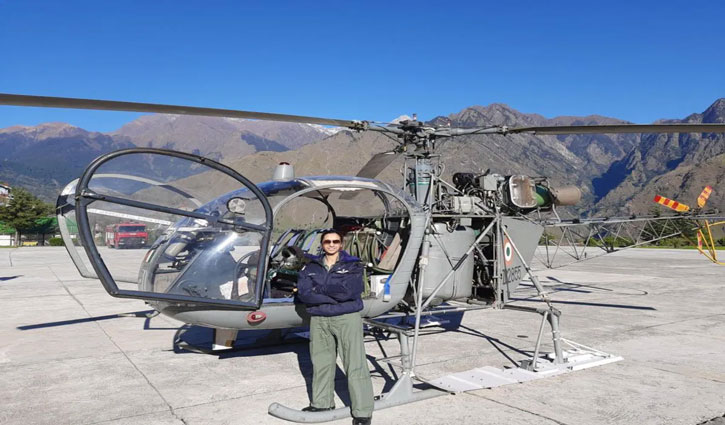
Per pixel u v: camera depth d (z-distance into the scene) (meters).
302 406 3.89
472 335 6.54
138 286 4.52
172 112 4.15
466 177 6.07
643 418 3.57
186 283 4.19
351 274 3.47
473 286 6.12
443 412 3.67
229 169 4.04
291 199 4.63
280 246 5.40
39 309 8.80
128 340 6.30
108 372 4.86
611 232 7.85
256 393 4.20
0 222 43.19
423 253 5.18
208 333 6.70
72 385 4.45
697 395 4.10
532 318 7.84
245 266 4.30
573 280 13.58
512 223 6.00
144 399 4.06
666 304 9.30
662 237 8.50
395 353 5.53
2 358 5.42
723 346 5.93
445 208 5.80
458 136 5.86
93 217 4.34
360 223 5.89
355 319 3.45
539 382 4.43
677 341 6.20
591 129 5.15
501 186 6.07
